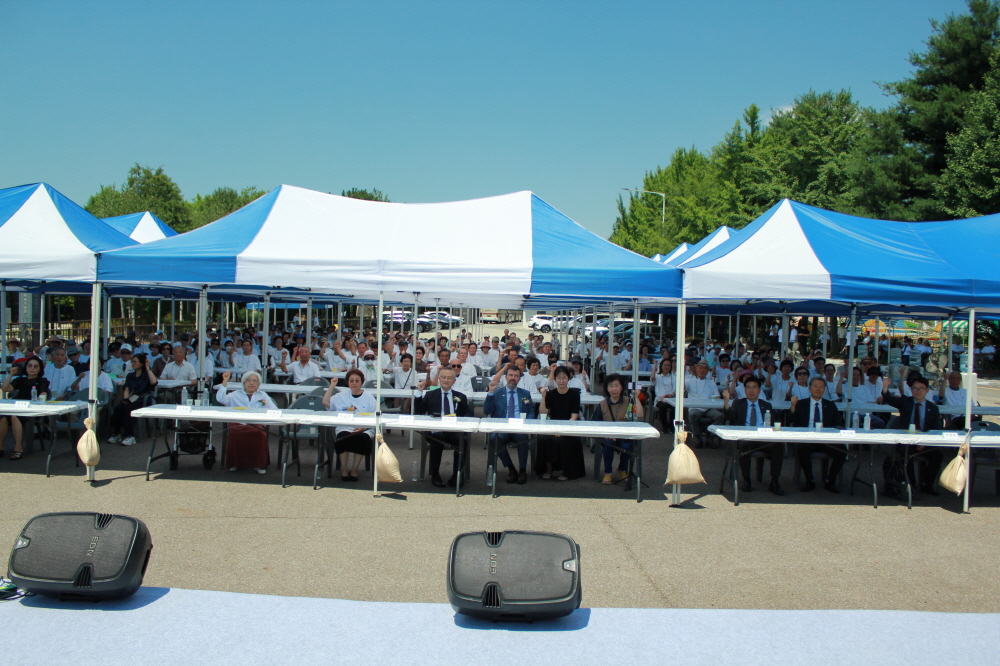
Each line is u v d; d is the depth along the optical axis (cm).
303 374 1241
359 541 543
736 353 1895
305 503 651
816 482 813
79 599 377
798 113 3347
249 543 532
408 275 680
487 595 359
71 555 363
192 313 3819
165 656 324
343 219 803
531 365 1020
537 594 360
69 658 317
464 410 756
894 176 2589
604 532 588
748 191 3256
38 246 758
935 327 2788
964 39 2531
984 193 2203
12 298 2344
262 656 328
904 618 397
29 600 376
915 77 2688
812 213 854
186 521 583
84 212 921
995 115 2261
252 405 780
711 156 4522
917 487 771
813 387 767
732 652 347
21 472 743
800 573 498
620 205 5206
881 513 672
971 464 715
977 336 2678
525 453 757
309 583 454
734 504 691
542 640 354
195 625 360
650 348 1977
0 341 1182
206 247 711
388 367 1373
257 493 684
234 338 1756
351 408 773
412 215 831
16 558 361
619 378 782
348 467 754
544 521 616
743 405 809
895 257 752
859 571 505
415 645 344
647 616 392
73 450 796
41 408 710
